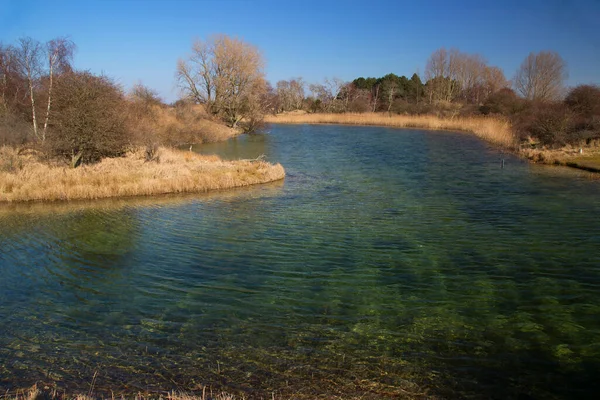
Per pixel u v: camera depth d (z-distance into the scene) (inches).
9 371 259.1
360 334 309.7
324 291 391.9
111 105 981.2
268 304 364.5
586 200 742.5
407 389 242.1
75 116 911.7
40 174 843.4
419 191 852.6
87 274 438.0
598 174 987.9
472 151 1507.1
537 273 427.5
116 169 917.8
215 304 365.4
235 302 369.1
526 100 2460.6
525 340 300.7
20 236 567.2
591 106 1508.4
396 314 342.6
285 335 308.3
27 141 1061.8
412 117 2888.8
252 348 289.1
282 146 1689.2
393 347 290.7
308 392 237.8
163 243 538.9
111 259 482.9
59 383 245.6
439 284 404.5
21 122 1102.4
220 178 905.5
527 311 346.0
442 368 265.3
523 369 265.3
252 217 661.3
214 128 1948.8
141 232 585.9
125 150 1073.5
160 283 413.7
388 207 721.0
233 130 2207.2
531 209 687.1
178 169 946.1
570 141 1350.9
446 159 1317.7
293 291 392.2
